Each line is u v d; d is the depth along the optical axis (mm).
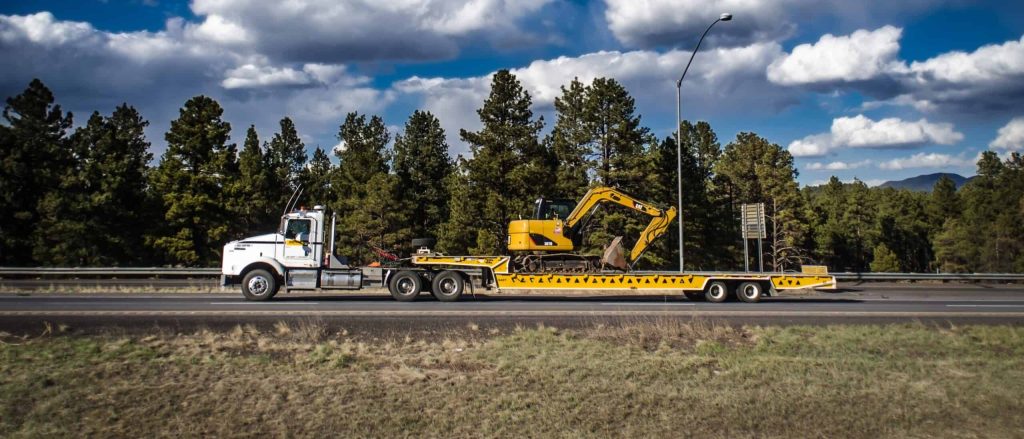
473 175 43844
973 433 8203
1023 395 9602
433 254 21094
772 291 21203
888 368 11039
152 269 30641
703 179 65625
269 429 7914
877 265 70625
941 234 77312
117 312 14844
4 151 46125
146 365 10328
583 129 43781
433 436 7836
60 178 46094
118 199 47562
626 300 21078
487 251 42844
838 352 12148
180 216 46562
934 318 16234
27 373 9680
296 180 62406
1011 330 14328
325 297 21094
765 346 12438
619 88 43469
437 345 12148
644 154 46000
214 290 23141
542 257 21500
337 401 8875
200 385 9406
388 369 10508
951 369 11070
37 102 48031
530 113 44875
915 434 8156
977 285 31562
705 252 53844
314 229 20000
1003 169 77125
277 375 9961
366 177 56125
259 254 19703
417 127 62656
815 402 9195
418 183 61500
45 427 7785
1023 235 63594
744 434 8078
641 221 44625
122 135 56844
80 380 9484
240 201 47500
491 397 9180
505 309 17062
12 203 45219
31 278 30938
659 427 8242
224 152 47875
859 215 87000
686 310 17375
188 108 47781
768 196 58438
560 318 15031
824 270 22000
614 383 9906
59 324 13078
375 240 48031
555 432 8023
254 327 13328
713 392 9555
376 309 16609
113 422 8023
